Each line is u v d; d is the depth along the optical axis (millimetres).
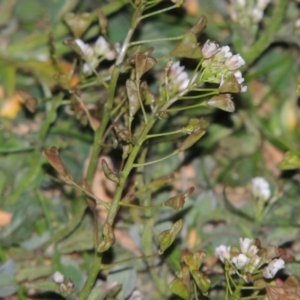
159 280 264
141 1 238
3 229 271
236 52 293
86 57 253
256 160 299
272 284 237
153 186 247
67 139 290
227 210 279
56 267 257
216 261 264
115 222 277
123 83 281
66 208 279
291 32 293
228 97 222
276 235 271
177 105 291
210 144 300
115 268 253
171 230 220
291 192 290
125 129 254
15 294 260
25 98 271
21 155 286
